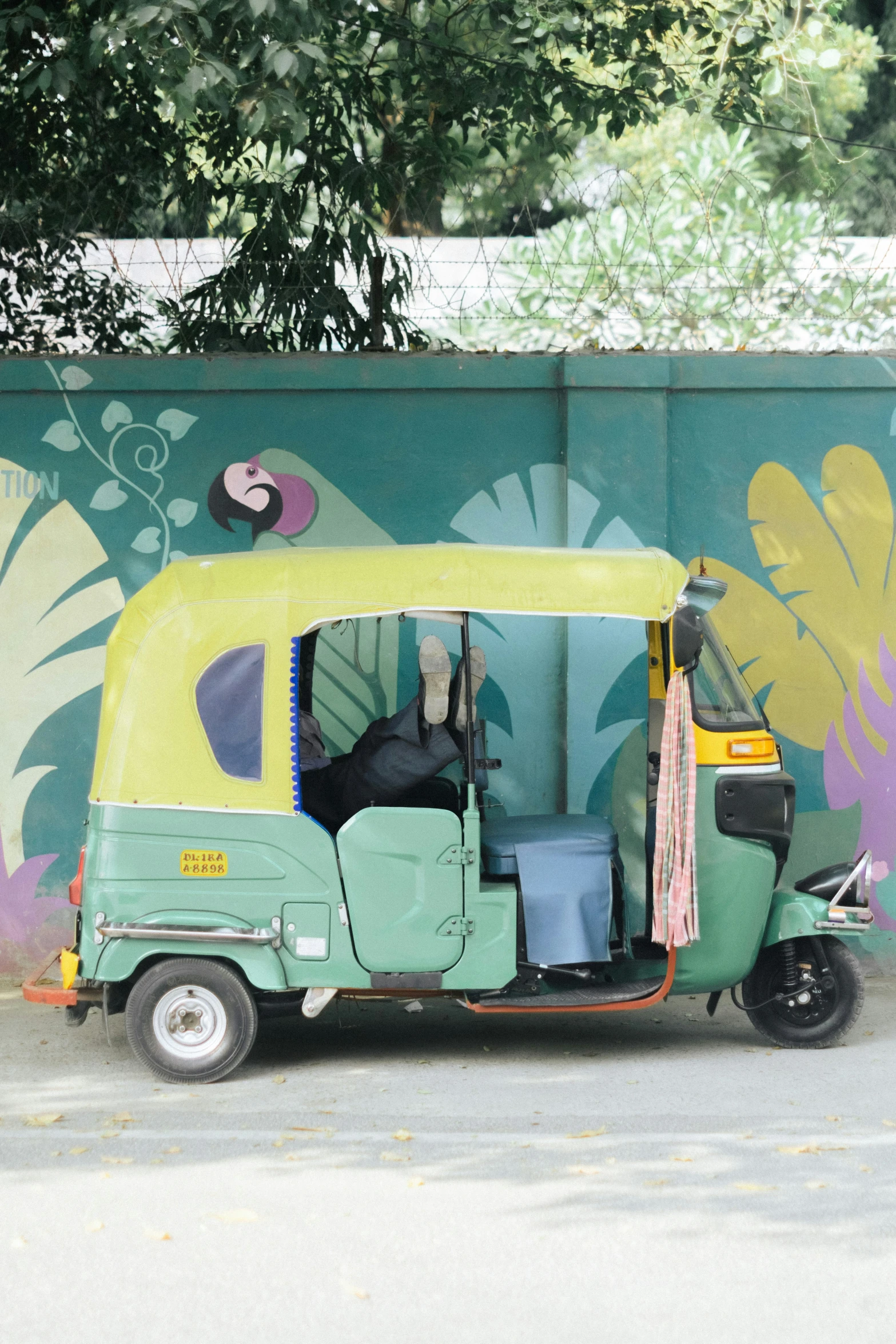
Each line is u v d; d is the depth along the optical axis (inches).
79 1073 250.7
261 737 248.1
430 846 247.8
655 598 250.5
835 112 741.9
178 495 334.6
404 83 386.9
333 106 385.4
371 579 249.3
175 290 370.9
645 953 277.3
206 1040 245.6
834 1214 177.5
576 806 329.7
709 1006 277.3
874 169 721.6
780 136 724.0
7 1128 215.9
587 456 332.2
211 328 377.1
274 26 262.1
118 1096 235.1
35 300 391.5
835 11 393.4
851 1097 233.0
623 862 304.3
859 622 339.0
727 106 375.9
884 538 338.6
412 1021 299.0
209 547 334.6
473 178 427.2
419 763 261.0
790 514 338.0
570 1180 190.1
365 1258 164.2
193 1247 167.9
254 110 266.5
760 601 338.0
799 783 338.3
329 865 246.8
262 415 334.6
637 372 332.2
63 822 331.6
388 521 335.6
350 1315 149.8
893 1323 148.0
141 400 333.7
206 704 248.5
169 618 251.0
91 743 333.1
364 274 374.6
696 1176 191.3
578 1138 209.3
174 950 245.4
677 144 703.7
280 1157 200.8
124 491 333.7
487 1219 176.1
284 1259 164.2
